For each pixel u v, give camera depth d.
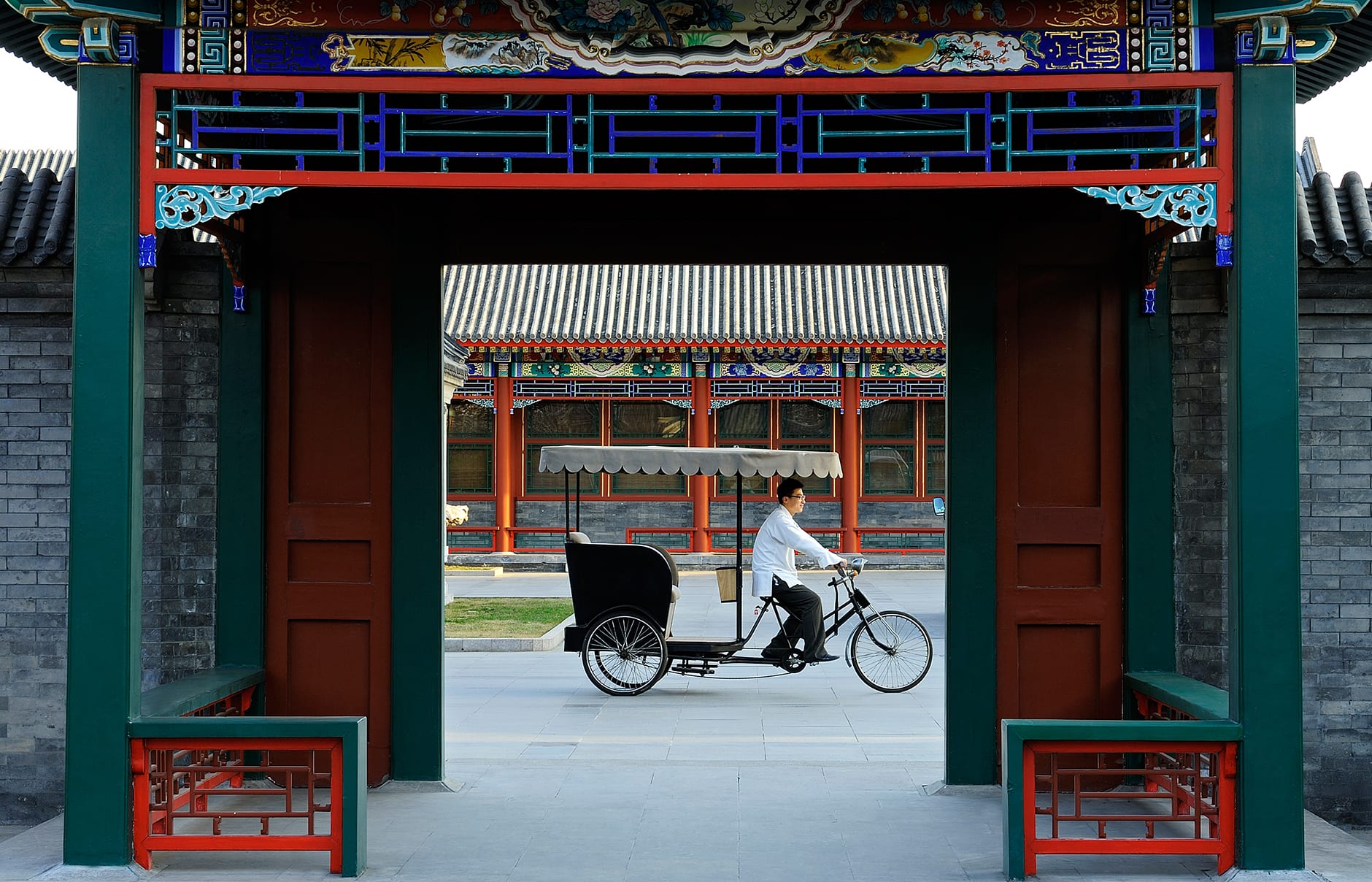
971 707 7.54
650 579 12.14
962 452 7.55
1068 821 6.89
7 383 7.84
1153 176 5.86
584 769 8.33
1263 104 5.84
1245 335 5.79
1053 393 7.59
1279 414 5.77
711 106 7.14
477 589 23.77
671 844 6.43
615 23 5.93
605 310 27.91
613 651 12.48
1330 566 7.70
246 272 7.61
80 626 5.79
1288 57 5.83
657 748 9.36
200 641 7.70
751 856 6.19
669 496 28.62
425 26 5.95
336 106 7.12
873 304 27.94
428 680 7.68
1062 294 7.60
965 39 5.92
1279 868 5.68
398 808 7.19
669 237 7.83
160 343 7.74
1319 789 7.67
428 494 7.70
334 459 7.73
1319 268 7.65
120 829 5.77
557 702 11.76
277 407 7.71
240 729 5.83
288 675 7.66
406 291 7.73
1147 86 5.88
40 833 6.76
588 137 5.92
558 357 27.98
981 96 6.97
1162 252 7.27
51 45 5.89
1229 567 5.93
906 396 27.95
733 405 28.80
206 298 7.77
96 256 5.84
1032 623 7.52
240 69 5.95
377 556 7.68
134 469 5.88
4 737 7.82
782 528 11.91
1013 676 7.52
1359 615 7.70
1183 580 7.56
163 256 7.70
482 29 5.95
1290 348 5.79
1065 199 7.56
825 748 9.41
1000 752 7.52
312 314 7.76
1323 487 7.71
